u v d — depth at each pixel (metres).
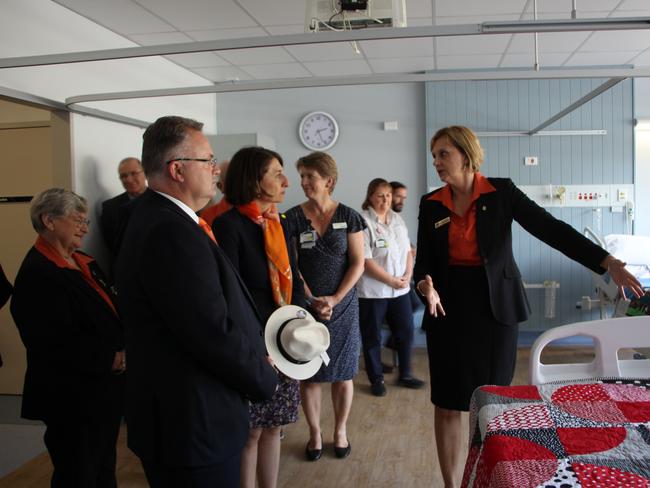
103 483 2.15
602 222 5.18
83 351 2.01
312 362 1.90
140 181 3.53
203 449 1.25
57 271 2.02
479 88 5.25
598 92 3.34
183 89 3.10
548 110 5.20
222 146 5.02
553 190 5.20
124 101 4.11
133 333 1.29
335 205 2.70
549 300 5.14
